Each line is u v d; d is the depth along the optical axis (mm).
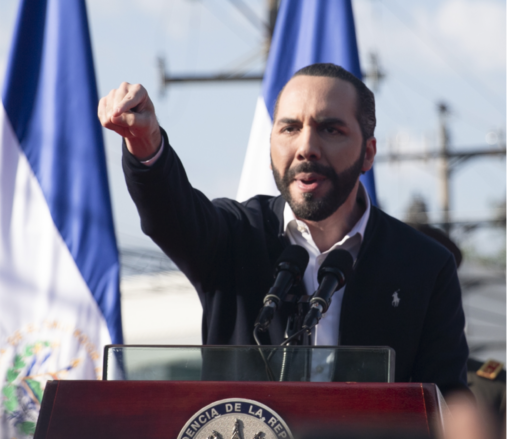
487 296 44906
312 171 5785
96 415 3641
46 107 10594
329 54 10977
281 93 6062
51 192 10320
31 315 9938
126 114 4945
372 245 6289
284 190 5973
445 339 6262
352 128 5891
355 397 3598
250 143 10789
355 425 3541
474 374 10242
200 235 5930
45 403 3682
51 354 9859
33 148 10438
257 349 3945
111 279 10180
